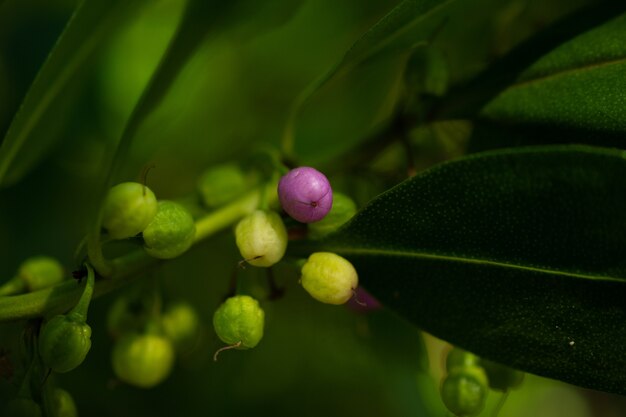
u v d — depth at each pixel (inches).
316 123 11.4
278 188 8.2
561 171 8.0
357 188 9.6
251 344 8.3
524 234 8.2
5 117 10.9
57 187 11.1
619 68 8.5
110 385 9.2
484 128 9.0
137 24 11.0
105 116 11.0
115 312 9.0
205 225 8.6
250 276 10.5
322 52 11.4
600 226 8.0
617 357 8.1
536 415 12.9
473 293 8.4
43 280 8.7
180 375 10.9
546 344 8.3
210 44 9.9
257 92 11.5
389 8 11.0
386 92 11.0
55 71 8.7
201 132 11.5
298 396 11.3
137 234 8.1
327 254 8.3
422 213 8.3
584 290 8.2
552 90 8.7
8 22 11.0
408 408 11.4
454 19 9.6
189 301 11.1
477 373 8.8
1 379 10.0
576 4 9.8
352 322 11.0
